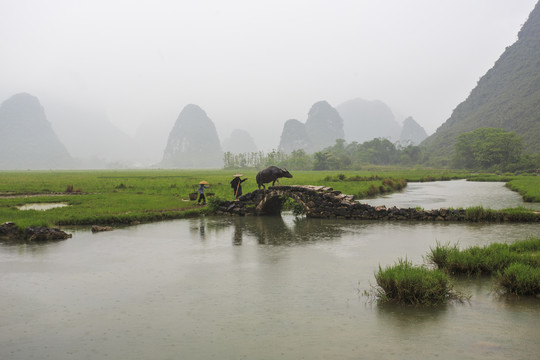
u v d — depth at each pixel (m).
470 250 8.81
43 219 14.78
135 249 11.10
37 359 4.92
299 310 6.38
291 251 10.73
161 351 5.07
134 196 24.86
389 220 16.16
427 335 5.38
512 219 15.43
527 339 5.21
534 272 6.97
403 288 6.64
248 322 5.93
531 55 156.25
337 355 4.87
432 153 139.25
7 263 9.55
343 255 10.18
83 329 5.79
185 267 9.18
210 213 18.56
